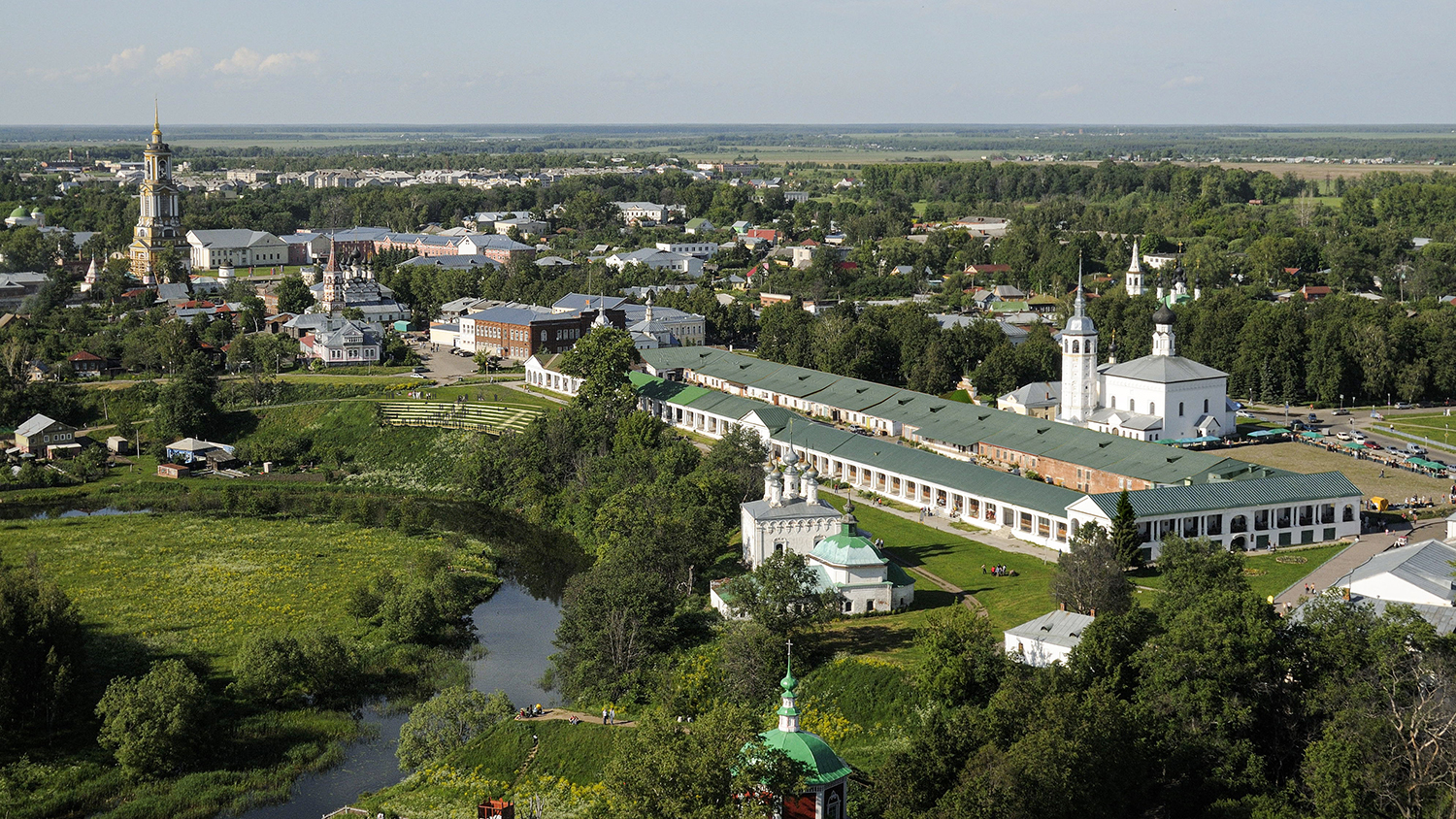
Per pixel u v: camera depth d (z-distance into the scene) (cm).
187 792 17075
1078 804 12825
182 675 18200
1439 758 13238
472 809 16300
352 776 17625
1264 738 14912
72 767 17688
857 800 14312
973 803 12569
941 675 17125
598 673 19350
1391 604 15875
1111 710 13862
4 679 18275
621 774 12206
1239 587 17075
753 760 11894
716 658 19075
